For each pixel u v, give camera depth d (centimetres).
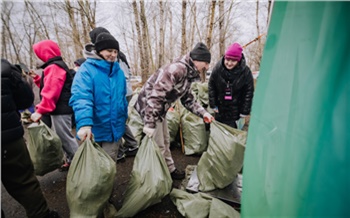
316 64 59
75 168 144
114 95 176
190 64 179
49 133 211
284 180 65
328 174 55
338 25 55
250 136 91
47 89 202
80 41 891
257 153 82
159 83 175
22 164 136
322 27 58
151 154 171
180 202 178
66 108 222
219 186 193
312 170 57
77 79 161
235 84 241
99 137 179
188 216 164
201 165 210
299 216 60
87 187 137
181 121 315
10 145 127
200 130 294
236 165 181
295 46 67
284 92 69
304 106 61
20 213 189
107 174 143
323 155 56
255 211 80
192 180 213
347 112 53
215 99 269
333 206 54
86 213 140
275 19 79
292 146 63
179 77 178
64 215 185
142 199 158
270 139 74
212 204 164
